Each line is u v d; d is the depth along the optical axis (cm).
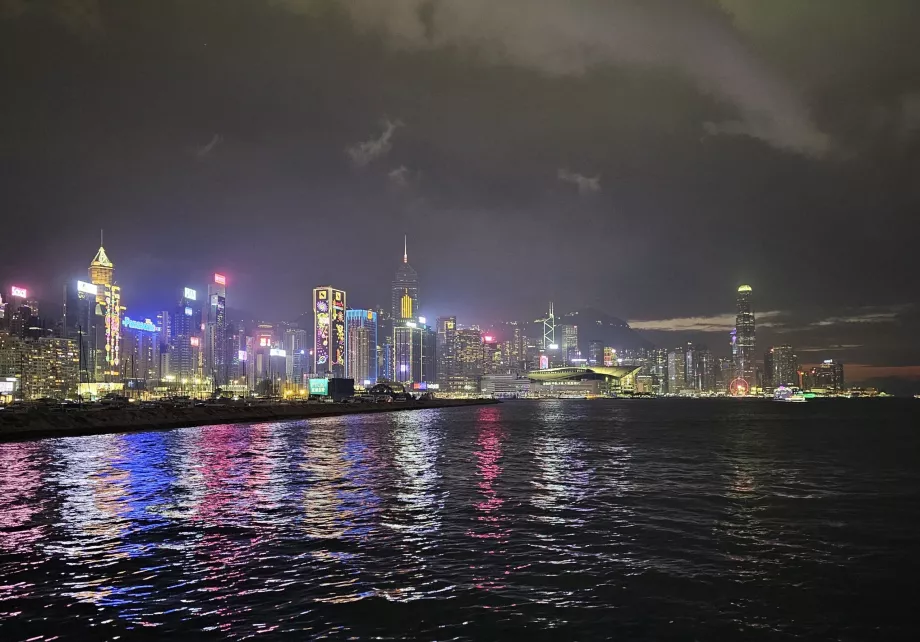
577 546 2511
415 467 5366
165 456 6419
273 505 3462
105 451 7050
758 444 7869
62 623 1697
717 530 2811
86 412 11375
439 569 2189
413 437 9462
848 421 15188
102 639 1590
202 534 2725
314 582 2041
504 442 8356
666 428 11956
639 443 8106
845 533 2747
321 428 12362
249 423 14862
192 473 4962
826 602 1861
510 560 2305
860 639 1600
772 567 2217
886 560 2311
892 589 1978
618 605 1830
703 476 4716
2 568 2206
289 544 2544
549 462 5762
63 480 4538
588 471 5038
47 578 2088
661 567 2216
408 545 2527
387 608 1800
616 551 2433
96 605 1831
